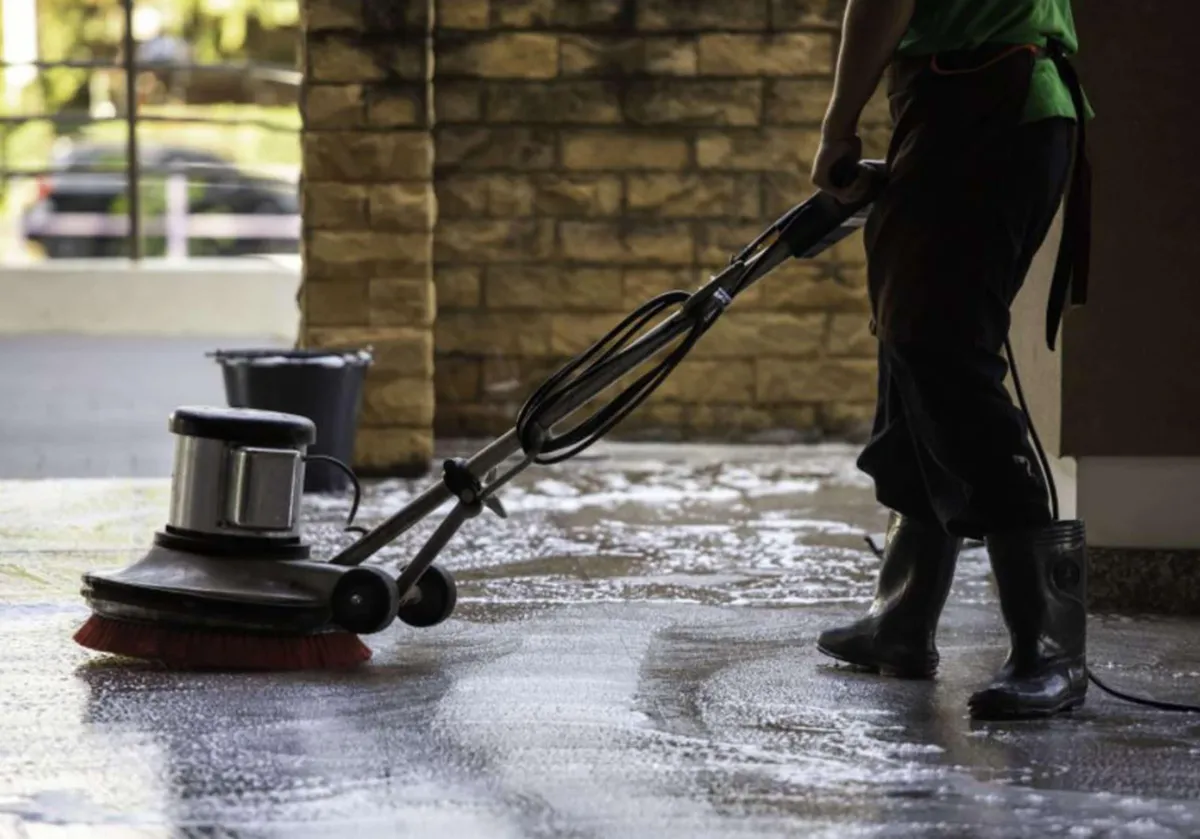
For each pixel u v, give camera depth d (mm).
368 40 9664
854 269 11195
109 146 25234
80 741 4219
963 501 4707
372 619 4922
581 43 11141
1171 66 6098
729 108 11156
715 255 11219
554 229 11195
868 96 4578
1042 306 6387
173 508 5074
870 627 5066
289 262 20797
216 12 25828
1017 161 4570
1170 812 3727
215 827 3590
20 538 7418
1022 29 4594
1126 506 6219
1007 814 3709
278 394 8898
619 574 6730
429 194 9727
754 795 3830
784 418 11266
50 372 15594
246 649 4973
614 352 5238
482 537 7605
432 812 3695
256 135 25719
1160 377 6141
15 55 23375
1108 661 5316
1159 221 6113
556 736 4309
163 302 19484
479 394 11242
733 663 5168
